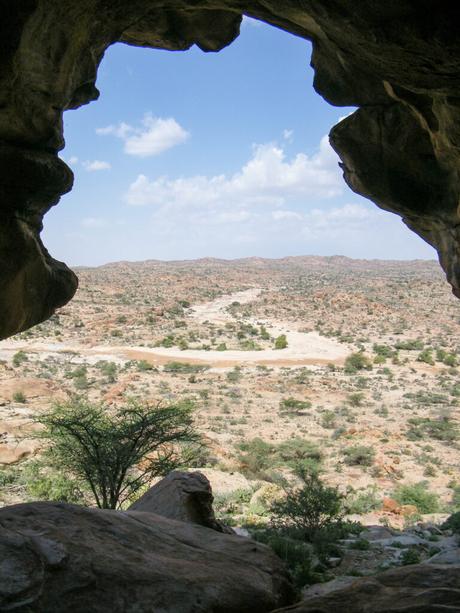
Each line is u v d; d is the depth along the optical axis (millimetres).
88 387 55219
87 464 14805
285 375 70312
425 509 26516
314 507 16516
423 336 115188
